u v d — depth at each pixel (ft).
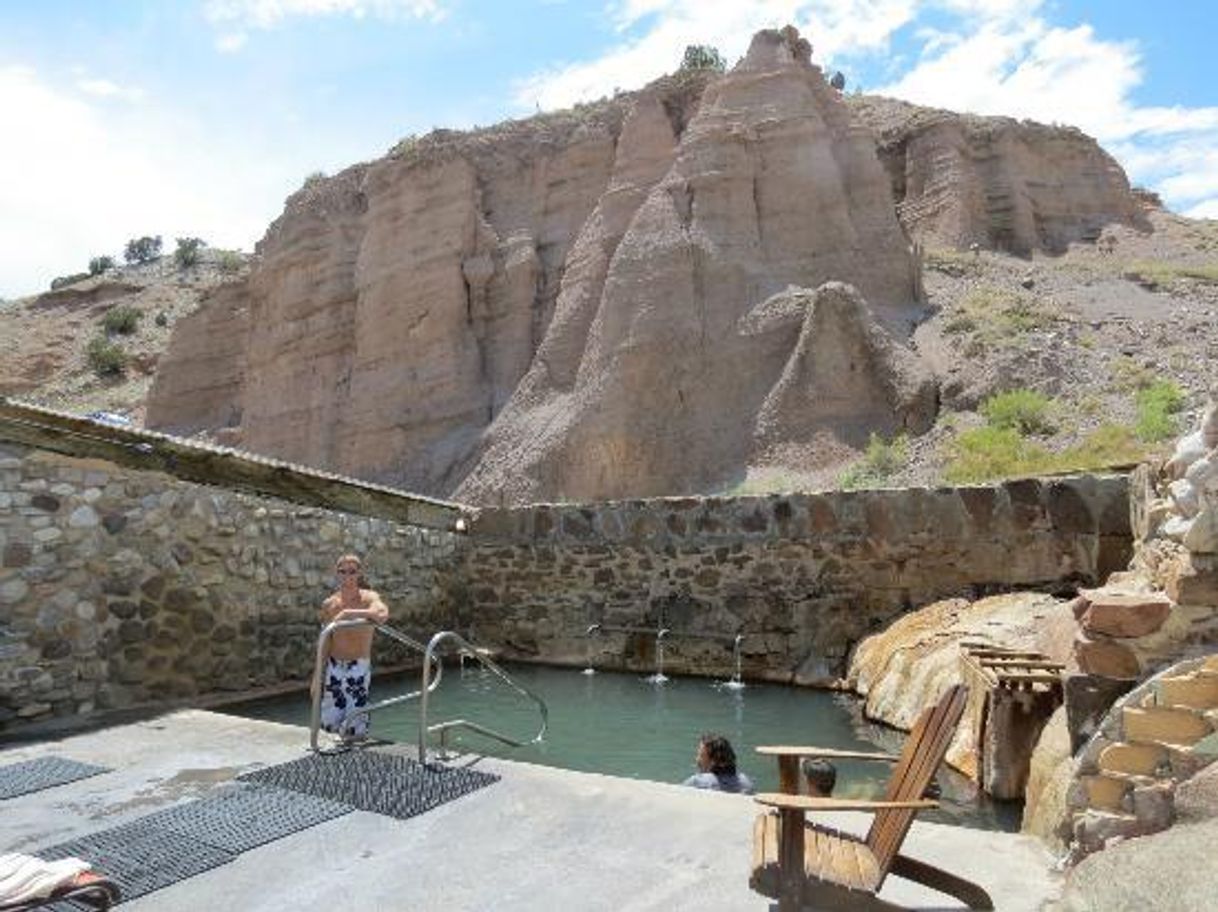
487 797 18.07
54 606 28.30
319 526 38.29
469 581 44.73
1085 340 78.13
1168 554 17.56
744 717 31.58
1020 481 34.78
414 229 109.81
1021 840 16.01
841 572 37.37
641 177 98.68
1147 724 14.61
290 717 31.42
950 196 105.91
